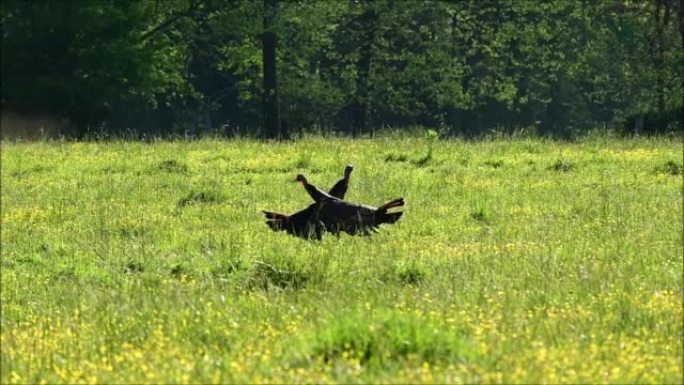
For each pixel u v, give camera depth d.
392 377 32.41
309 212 55.03
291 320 41.00
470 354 34.69
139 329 40.75
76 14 187.62
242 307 43.62
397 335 35.12
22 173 98.31
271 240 63.09
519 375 32.41
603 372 33.44
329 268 52.09
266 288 49.59
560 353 35.22
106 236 69.19
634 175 89.00
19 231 72.50
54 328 42.50
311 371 33.25
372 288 46.88
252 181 90.44
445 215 72.31
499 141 113.00
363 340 35.34
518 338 37.41
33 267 60.75
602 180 86.81
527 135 121.38
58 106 190.25
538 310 41.84
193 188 85.44
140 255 61.19
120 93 196.00
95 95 191.88
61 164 100.94
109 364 36.25
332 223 54.56
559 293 45.41
